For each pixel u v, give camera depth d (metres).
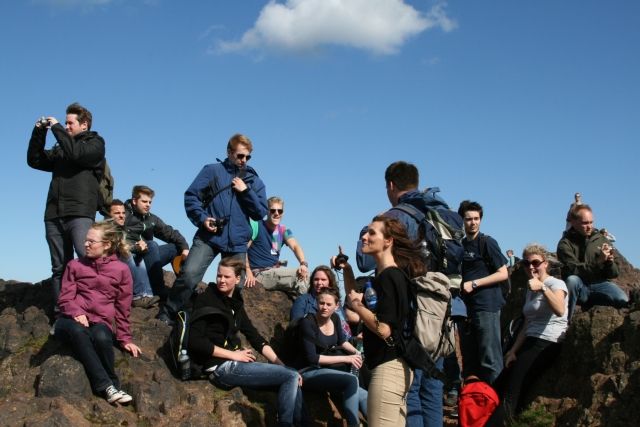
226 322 7.71
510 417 8.24
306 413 7.57
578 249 9.46
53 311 8.62
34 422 6.32
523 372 8.48
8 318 8.25
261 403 7.87
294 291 10.48
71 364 7.00
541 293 8.66
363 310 5.88
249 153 8.84
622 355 8.07
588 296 9.28
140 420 6.99
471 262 9.03
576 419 7.88
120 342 7.64
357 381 7.79
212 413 7.40
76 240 7.75
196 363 7.70
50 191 7.94
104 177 9.07
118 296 7.48
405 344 5.95
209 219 8.40
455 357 10.05
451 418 9.41
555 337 8.55
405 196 7.27
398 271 6.02
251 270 10.72
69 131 7.88
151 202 9.54
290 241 11.01
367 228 6.38
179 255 9.87
